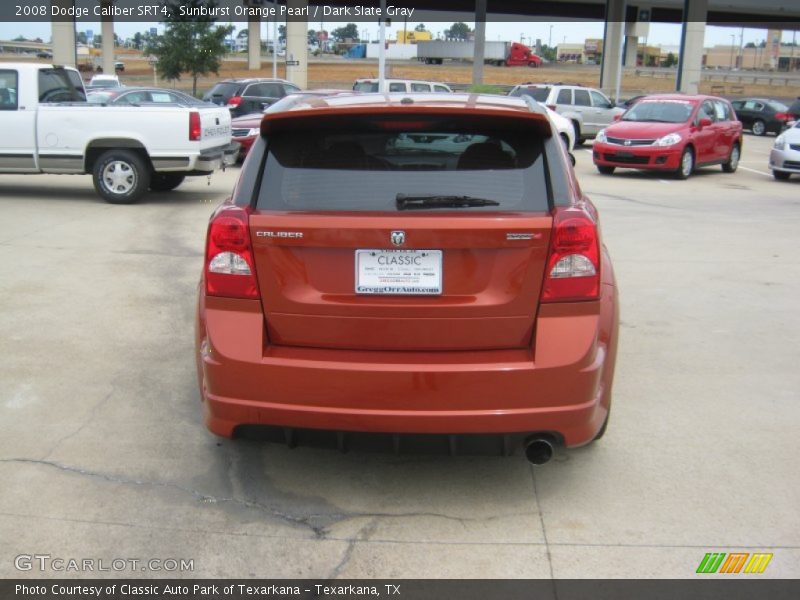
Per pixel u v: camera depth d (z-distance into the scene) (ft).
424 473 12.96
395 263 10.61
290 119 11.30
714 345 19.49
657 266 27.91
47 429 14.25
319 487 12.46
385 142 11.38
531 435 10.99
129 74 209.36
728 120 63.26
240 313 10.98
